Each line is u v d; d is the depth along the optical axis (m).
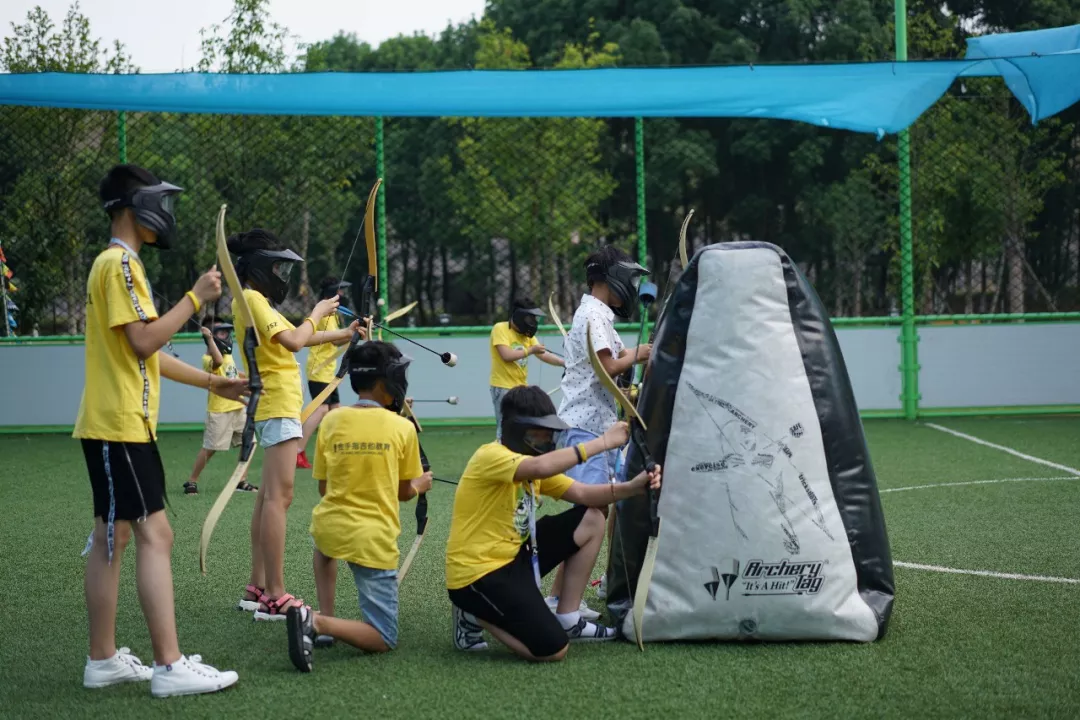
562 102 7.71
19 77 7.40
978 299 13.86
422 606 4.96
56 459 10.14
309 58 12.28
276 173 11.99
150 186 3.83
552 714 3.53
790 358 4.22
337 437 4.28
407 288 13.49
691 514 4.20
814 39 22.33
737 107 7.74
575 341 4.81
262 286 4.90
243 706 3.67
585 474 4.69
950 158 12.68
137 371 3.78
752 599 4.16
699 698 3.64
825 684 3.75
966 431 11.05
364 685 3.86
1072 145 12.81
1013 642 4.19
